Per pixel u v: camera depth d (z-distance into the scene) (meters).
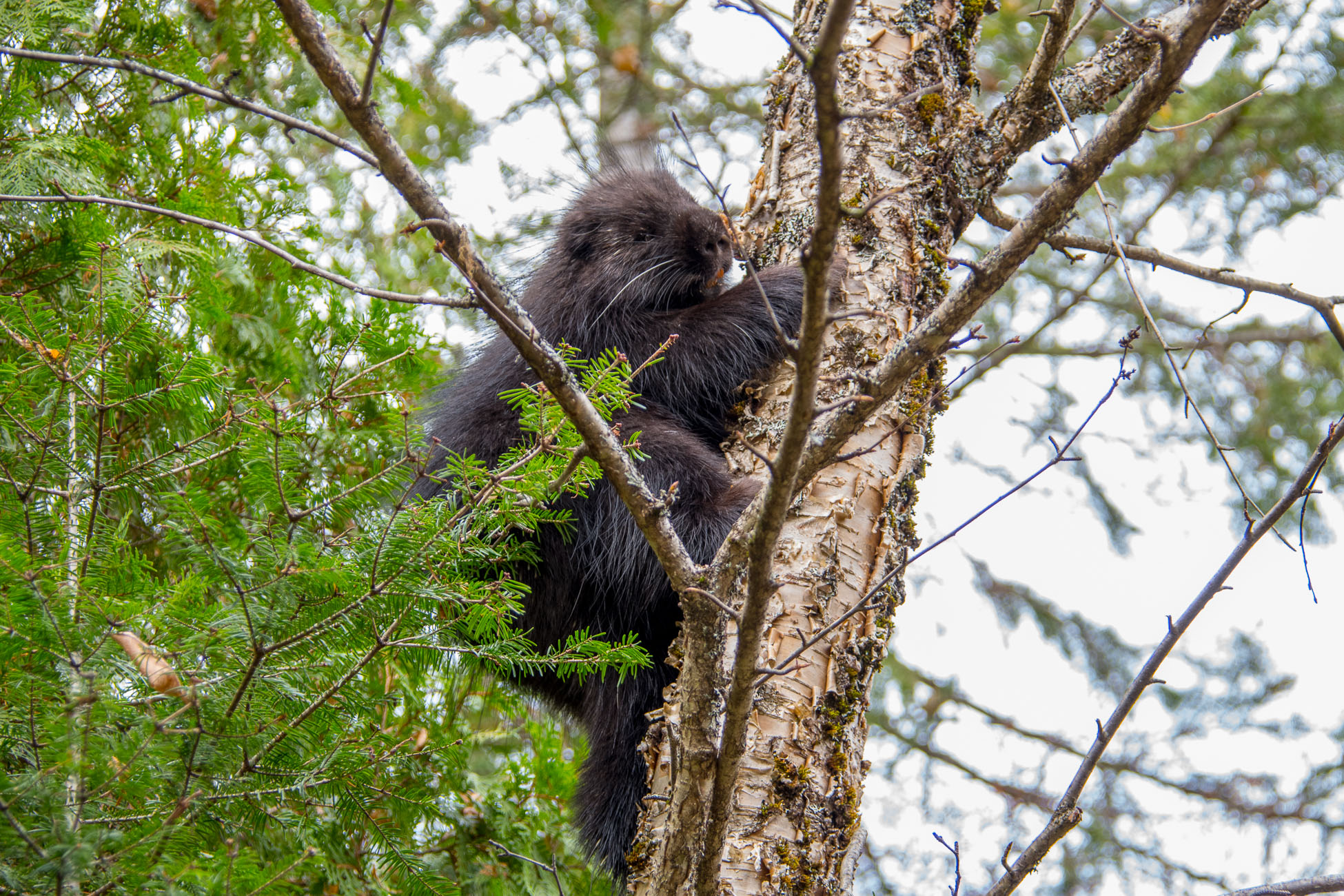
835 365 5.99
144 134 7.94
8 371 5.07
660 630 7.41
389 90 10.52
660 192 9.12
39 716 4.43
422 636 5.25
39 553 5.01
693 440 7.68
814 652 5.36
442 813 7.48
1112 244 6.82
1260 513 5.09
